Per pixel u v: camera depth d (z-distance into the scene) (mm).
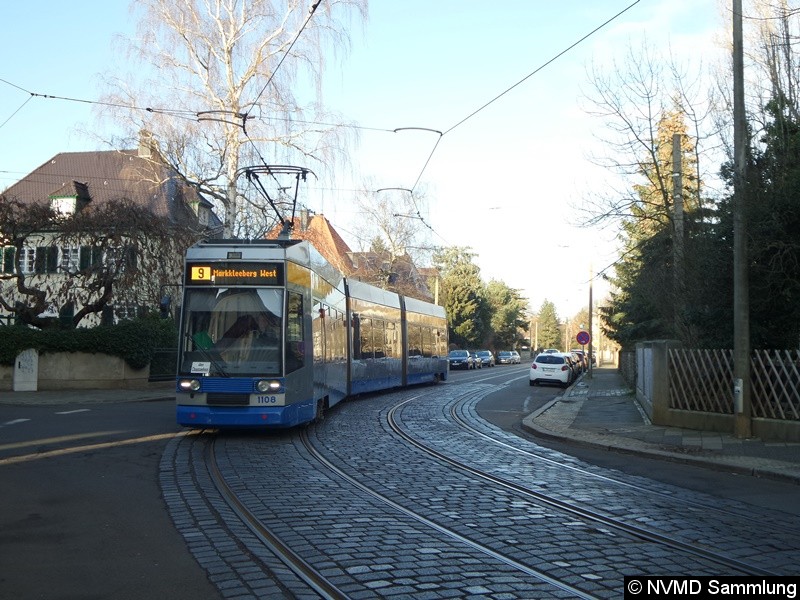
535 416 20625
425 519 8250
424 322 34219
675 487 10617
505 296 90312
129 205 28016
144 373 27750
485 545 7172
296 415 14602
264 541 7141
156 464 11398
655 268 24359
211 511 8398
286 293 14367
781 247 14867
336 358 19656
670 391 17719
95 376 26688
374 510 8648
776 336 16359
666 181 23938
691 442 14758
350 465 11914
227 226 28203
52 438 13953
